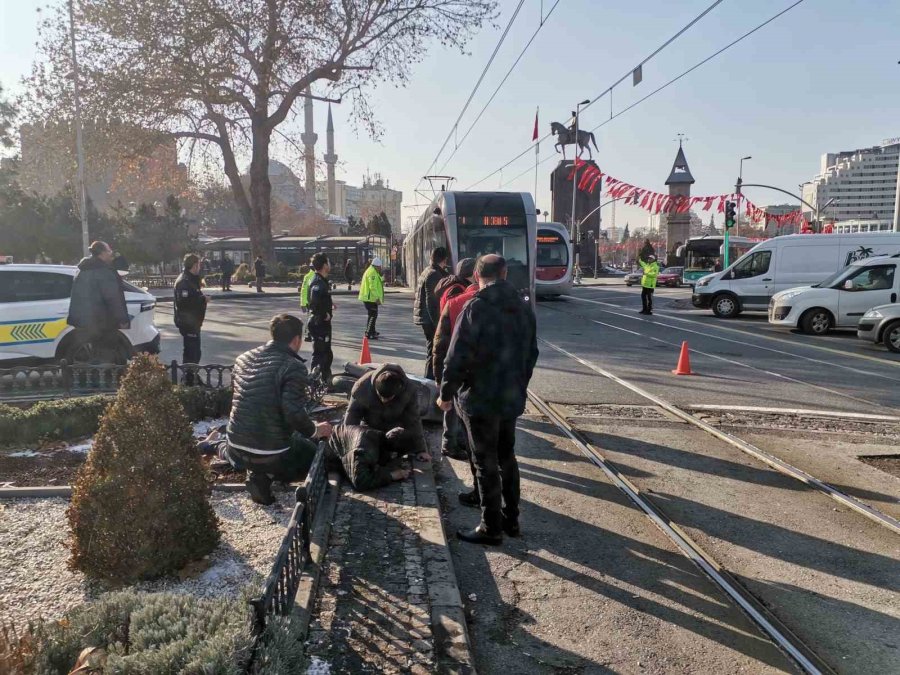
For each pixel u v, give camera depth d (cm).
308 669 282
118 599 278
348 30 3070
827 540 450
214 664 228
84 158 3033
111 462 349
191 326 895
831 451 644
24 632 260
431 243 1833
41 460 546
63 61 2880
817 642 331
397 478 531
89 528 346
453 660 297
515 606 364
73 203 3641
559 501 518
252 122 3456
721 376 1021
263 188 3603
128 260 3869
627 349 1301
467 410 431
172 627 254
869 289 1561
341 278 4528
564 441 672
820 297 1589
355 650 301
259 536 410
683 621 350
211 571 363
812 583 392
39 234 3447
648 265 2058
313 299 891
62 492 471
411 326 1728
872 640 333
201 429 638
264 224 3684
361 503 485
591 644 328
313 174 3694
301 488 359
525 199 1574
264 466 462
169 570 354
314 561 375
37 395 734
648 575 401
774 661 316
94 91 2852
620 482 554
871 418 765
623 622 349
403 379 556
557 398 859
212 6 2802
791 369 1089
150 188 3706
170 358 1176
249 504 462
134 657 233
